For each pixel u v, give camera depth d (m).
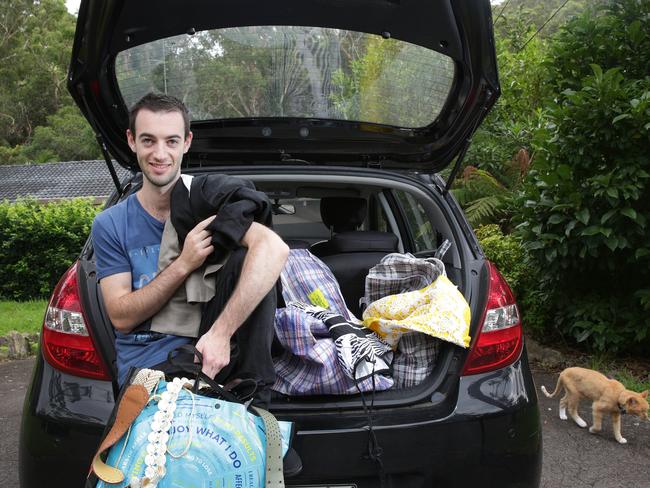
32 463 2.06
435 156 3.11
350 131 3.05
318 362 2.12
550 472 3.16
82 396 2.07
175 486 1.54
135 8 2.41
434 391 2.19
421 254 3.06
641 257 4.45
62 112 45.97
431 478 2.08
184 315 1.84
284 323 2.17
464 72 2.73
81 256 2.38
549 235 4.50
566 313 4.89
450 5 2.51
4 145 47.16
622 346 4.69
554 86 5.07
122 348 1.88
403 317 2.31
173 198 1.84
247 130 3.03
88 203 11.85
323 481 2.01
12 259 11.23
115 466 1.54
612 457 3.34
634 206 4.41
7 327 7.43
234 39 2.71
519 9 10.81
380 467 2.02
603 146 4.44
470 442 2.11
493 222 7.28
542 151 4.78
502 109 8.26
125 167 2.98
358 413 2.08
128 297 1.80
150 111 1.82
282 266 1.78
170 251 1.83
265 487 1.61
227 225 1.75
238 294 1.73
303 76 2.86
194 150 3.06
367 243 2.89
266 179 2.77
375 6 2.58
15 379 5.23
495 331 2.30
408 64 2.81
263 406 1.83
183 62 2.73
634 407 3.40
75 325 2.15
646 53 4.67
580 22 4.87
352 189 3.54
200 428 1.57
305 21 2.65
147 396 1.57
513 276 5.39
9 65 47.12
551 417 3.92
